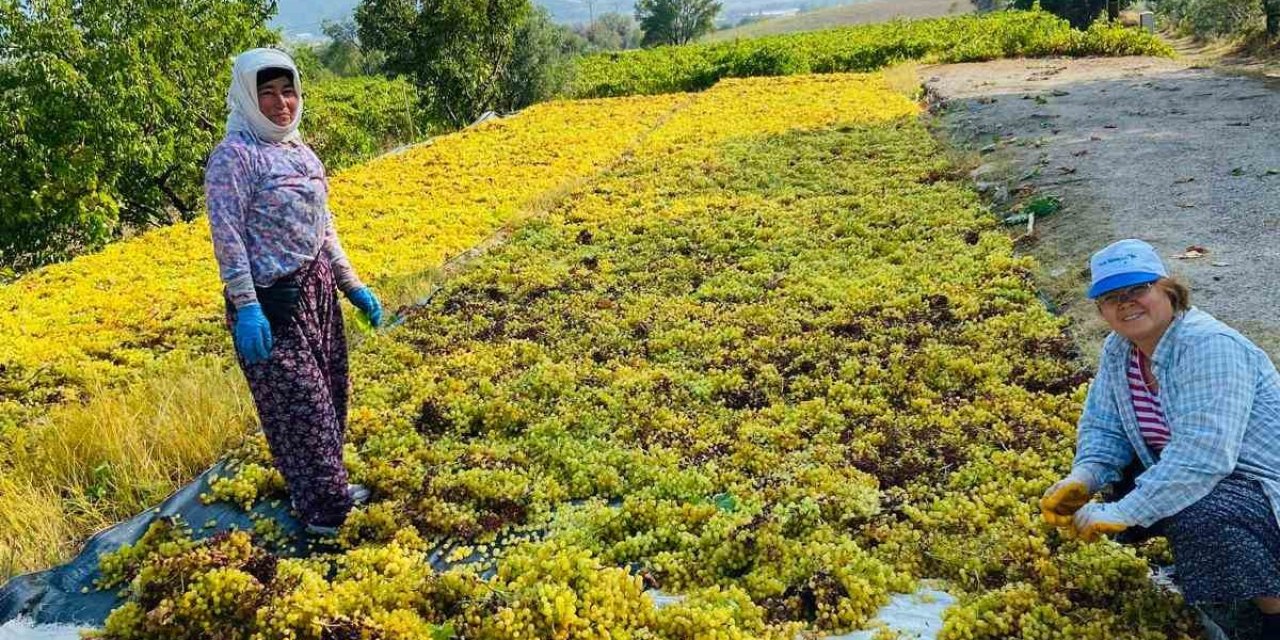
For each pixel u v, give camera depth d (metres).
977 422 6.00
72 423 6.52
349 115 25.06
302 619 4.02
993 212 10.62
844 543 4.71
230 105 4.62
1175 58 23.17
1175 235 8.27
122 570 4.88
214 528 5.41
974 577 4.45
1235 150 11.05
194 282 10.59
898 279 8.74
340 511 5.15
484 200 13.71
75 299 10.20
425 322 8.64
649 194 12.93
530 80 29.72
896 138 15.13
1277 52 23.92
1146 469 3.96
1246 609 3.84
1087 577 4.20
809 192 12.36
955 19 42.97
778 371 7.13
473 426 6.59
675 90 31.81
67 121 15.02
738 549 4.71
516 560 4.68
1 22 14.88
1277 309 6.45
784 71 29.19
